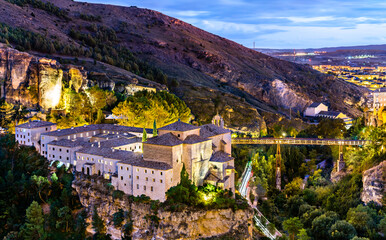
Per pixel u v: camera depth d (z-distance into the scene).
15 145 137.00
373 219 118.50
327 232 115.31
